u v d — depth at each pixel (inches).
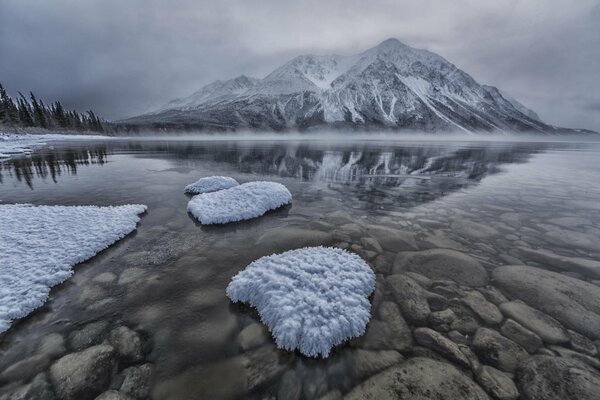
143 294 145.9
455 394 90.0
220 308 135.1
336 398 89.4
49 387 93.2
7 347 110.7
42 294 139.9
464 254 192.4
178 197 349.4
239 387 93.4
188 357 105.5
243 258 187.3
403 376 96.8
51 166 634.8
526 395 89.9
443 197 365.1
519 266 174.6
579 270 171.3
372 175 556.4
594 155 1109.1
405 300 140.9
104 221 238.4
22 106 2326.5
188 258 186.4
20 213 256.7
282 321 116.8
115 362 103.2
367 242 214.1
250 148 1341.0
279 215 282.5
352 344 112.3
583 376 96.2
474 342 112.7
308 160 823.1
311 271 154.9
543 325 122.3
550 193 390.0
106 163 704.4
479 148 1576.0
